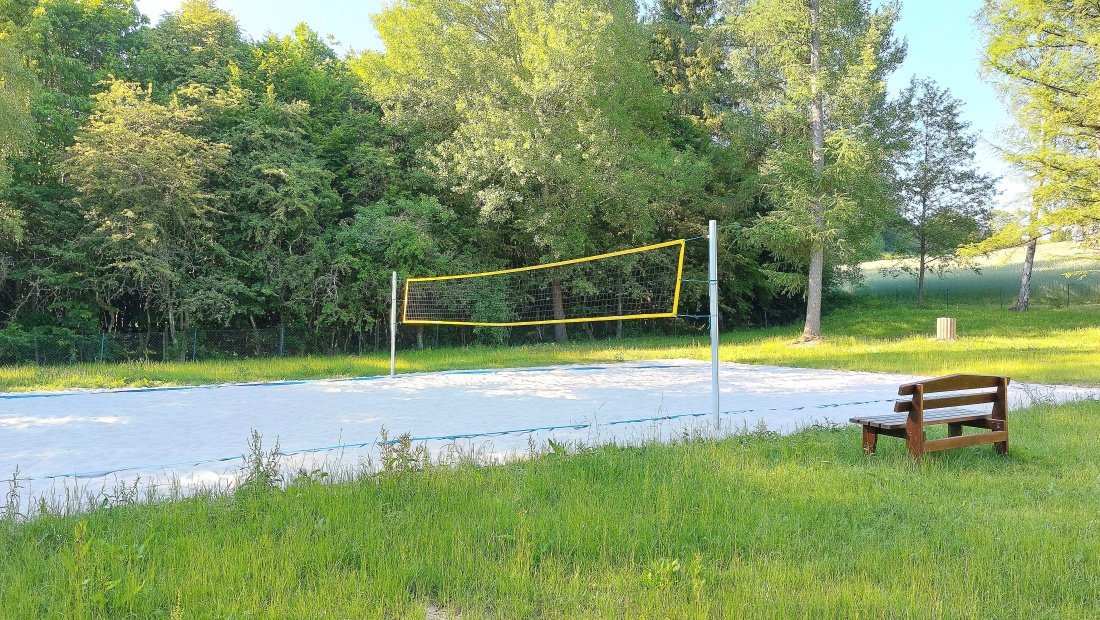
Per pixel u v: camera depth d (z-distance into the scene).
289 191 21.31
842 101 21.31
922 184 32.75
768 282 27.98
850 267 34.50
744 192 27.12
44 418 8.79
